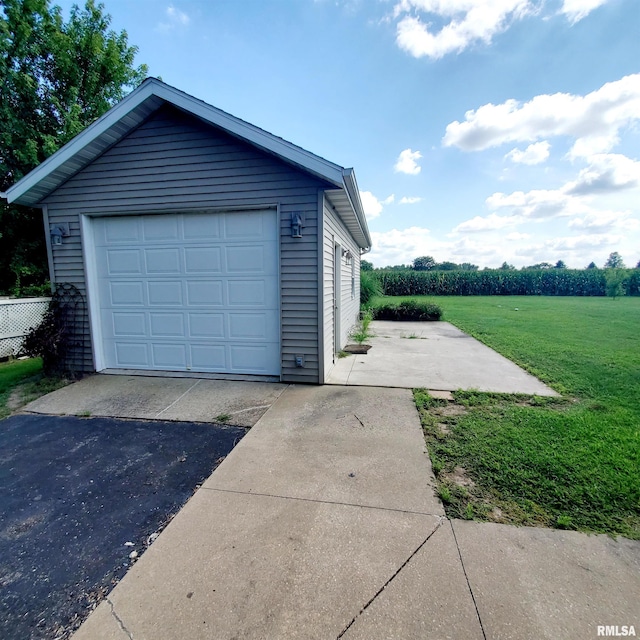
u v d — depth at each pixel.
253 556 1.81
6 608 1.56
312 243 4.56
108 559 1.85
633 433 3.12
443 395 4.27
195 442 3.19
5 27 9.34
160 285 5.16
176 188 4.78
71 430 3.48
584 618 1.43
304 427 3.42
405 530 1.97
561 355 6.36
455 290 25.19
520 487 2.36
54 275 5.27
